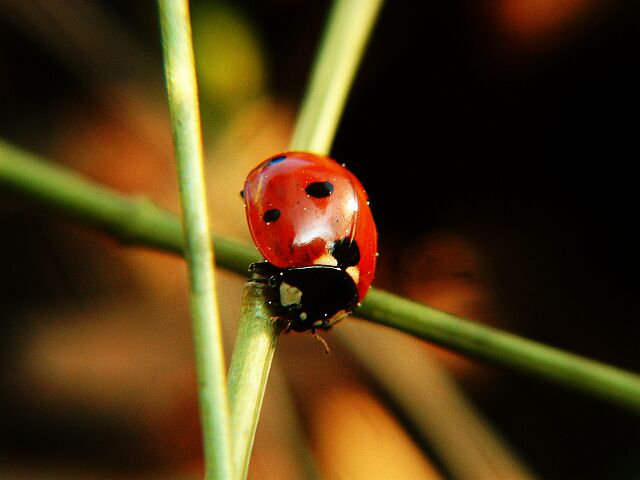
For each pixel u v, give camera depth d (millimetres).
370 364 95
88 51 110
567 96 107
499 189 109
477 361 75
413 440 99
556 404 101
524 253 106
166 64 70
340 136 112
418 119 111
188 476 97
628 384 75
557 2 105
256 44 109
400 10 107
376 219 110
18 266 104
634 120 106
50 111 110
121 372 100
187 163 69
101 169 107
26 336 102
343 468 98
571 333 103
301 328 81
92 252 105
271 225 80
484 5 106
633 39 105
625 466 98
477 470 93
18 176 71
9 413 98
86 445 97
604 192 106
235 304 100
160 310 104
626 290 103
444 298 106
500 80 108
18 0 107
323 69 80
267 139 108
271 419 99
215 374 68
